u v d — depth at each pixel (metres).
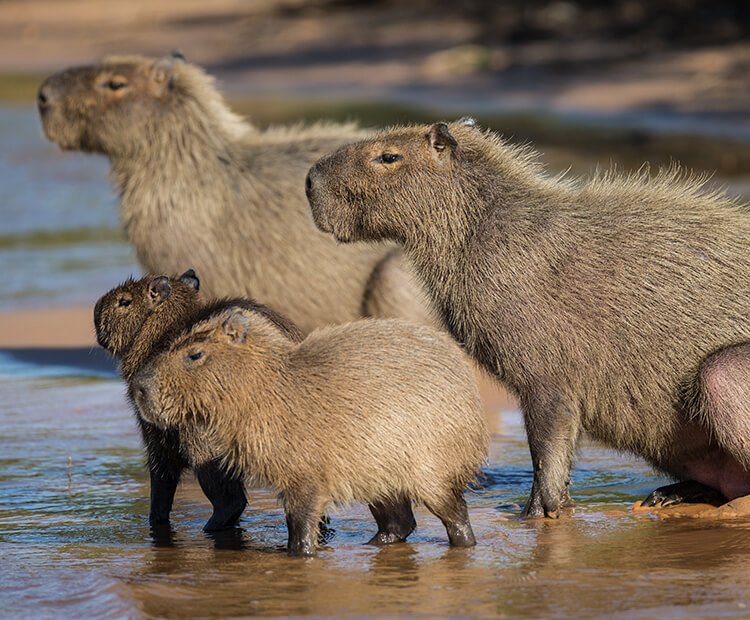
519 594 15.94
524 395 20.61
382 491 18.30
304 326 28.70
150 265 28.88
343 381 18.25
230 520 20.17
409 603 15.71
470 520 20.28
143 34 148.62
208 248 28.45
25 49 143.12
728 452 19.52
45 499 21.86
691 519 19.81
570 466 20.69
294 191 28.56
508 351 20.50
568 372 20.25
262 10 154.25
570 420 20.41
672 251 20.08
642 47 98.50
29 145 78.19
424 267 21.33
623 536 18.83
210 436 19.19
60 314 39.81
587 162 60.41
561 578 16.58
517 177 21.19
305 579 16.95
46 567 17.72
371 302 28.30
